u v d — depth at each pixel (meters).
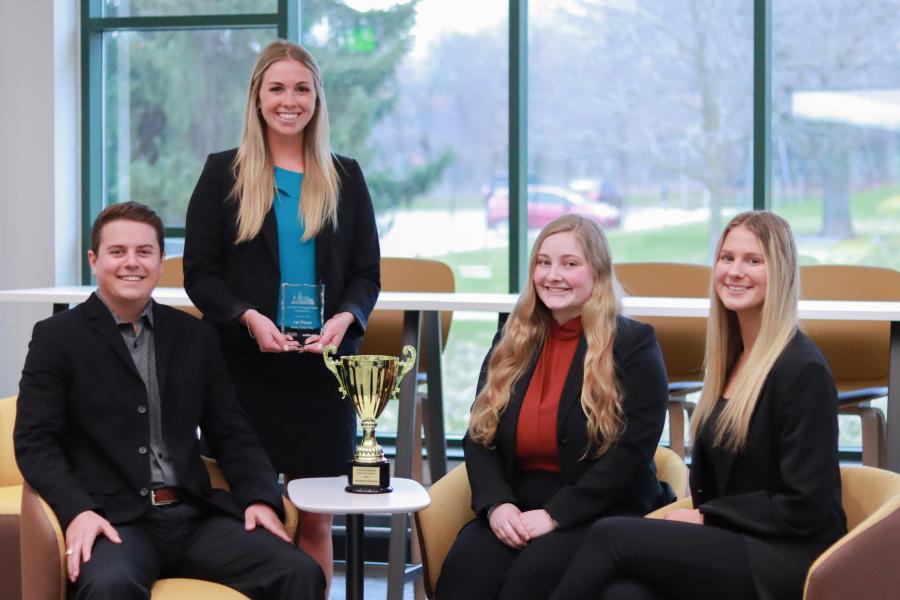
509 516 2.79
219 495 2.83
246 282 3.17
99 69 5.86
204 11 5.74
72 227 5.79
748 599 2.45
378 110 5.72
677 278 4.57
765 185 5.26
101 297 2.83
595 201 5.57
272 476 2.88
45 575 2.49
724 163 5.40
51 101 5.65
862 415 4.13
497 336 3.13
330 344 3.08
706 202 5.44
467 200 5.66
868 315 3.32
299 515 2.89
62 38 5.70
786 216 5.37
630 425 2.83
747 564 2.44
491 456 2.95
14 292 3.99
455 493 2.97
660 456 3.14
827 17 5.26
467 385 5.59
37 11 5.63
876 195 5.26
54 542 2.48
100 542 2.55
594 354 2.86
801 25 5.29
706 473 2.72
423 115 5.68
